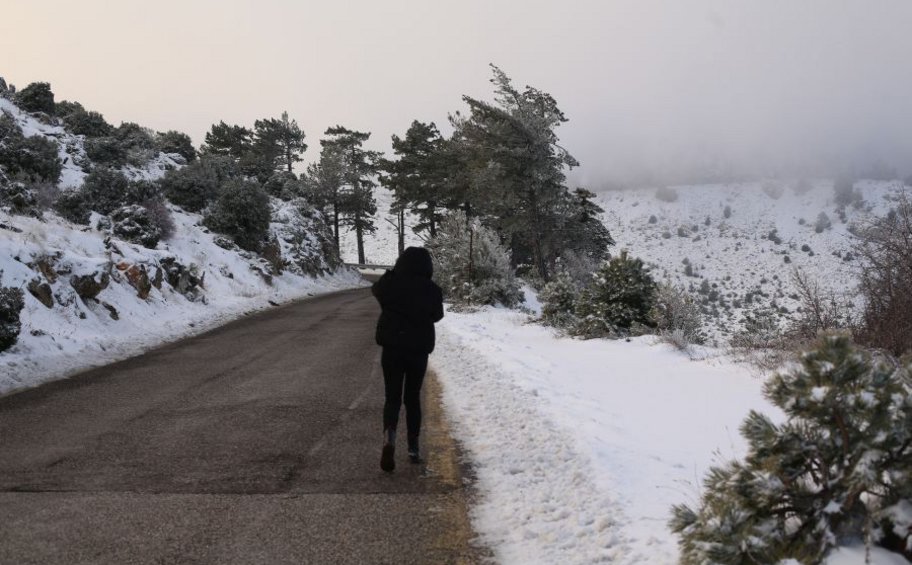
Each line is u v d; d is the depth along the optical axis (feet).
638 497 14.24
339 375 32.04
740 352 33.22
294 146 264.31
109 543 12.09
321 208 231.71
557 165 126.72
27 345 35.37
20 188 62.54
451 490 15.30
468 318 64.23
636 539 11.85
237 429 21.12
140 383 29.89
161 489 15.21
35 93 124.06
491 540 12.42
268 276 106.11
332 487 15.46
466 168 151.33
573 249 145.28
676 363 33.94
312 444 19.31
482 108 122.11
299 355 39.27
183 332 52.44
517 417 22.13
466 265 86.43
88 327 44.57
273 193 173.27
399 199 211.20
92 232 67.46
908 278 27.84
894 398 8.25
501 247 89.45
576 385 29.27
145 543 12.10
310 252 148.15
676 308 44.91
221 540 12.28
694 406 24.12
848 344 8.73
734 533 8.08
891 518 7.89
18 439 19.90
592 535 12.25
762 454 8.96
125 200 84.84
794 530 8.71
